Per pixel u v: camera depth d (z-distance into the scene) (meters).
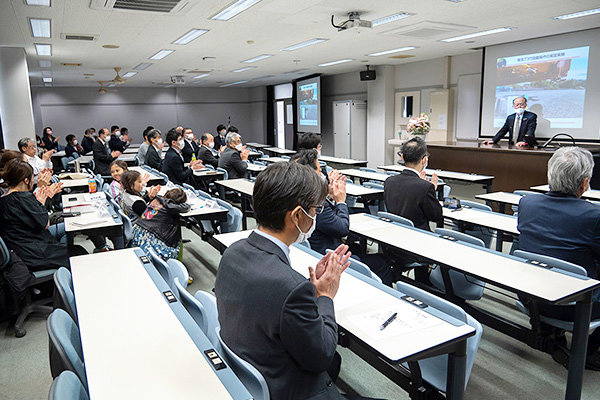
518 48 7.96
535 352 2.70
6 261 2.99
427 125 8.05
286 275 1.20
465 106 9.77
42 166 6.36
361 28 6.37
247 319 1.23
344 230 2.70
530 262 2.24
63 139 16.75
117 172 4.95
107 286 2.00
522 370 2.51
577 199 2.30
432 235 2.77
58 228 4.02
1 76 7.34
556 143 7.61
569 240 2.25
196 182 7.41
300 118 14.68
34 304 3.30
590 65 6.96
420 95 10.79
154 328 1.59
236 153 6.64
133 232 3.61
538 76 7.72
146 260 2.38
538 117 7.84
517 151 6.52
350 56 9.44
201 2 4.76
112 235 3.52
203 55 8.80
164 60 9.46
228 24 5.92
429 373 1.74
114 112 17.27
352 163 7.95
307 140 3.77
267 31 6.46
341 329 1.55
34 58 8.64
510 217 3.27
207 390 1.22
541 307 2.27
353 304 1.75
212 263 4.50
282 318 1.15
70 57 8.67
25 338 3.05
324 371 1.35
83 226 3.49
